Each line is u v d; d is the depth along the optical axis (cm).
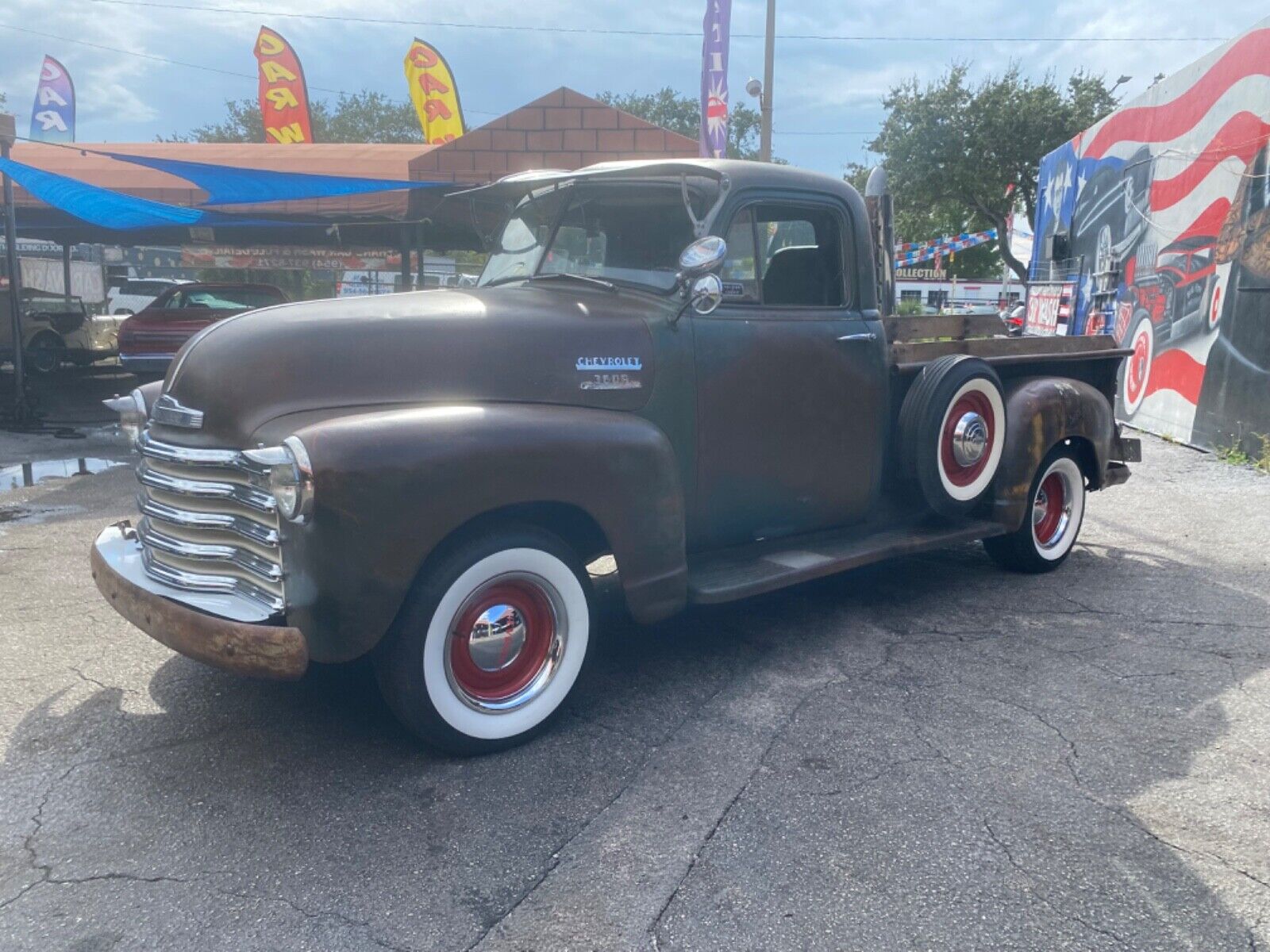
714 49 1392
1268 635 453
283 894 253
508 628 331
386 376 324
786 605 499
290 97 2080
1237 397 940
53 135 1445
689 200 401
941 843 278
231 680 391
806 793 305
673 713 365
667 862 268
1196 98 1037
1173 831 286
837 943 235
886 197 563
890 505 495
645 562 355
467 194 475
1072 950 233
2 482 800
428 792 305
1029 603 502
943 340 504
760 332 410
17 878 259
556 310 365
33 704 367
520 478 315
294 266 1692
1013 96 2723
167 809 294
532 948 233
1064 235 1473
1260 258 902
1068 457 554
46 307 1864
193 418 318
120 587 329
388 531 289
